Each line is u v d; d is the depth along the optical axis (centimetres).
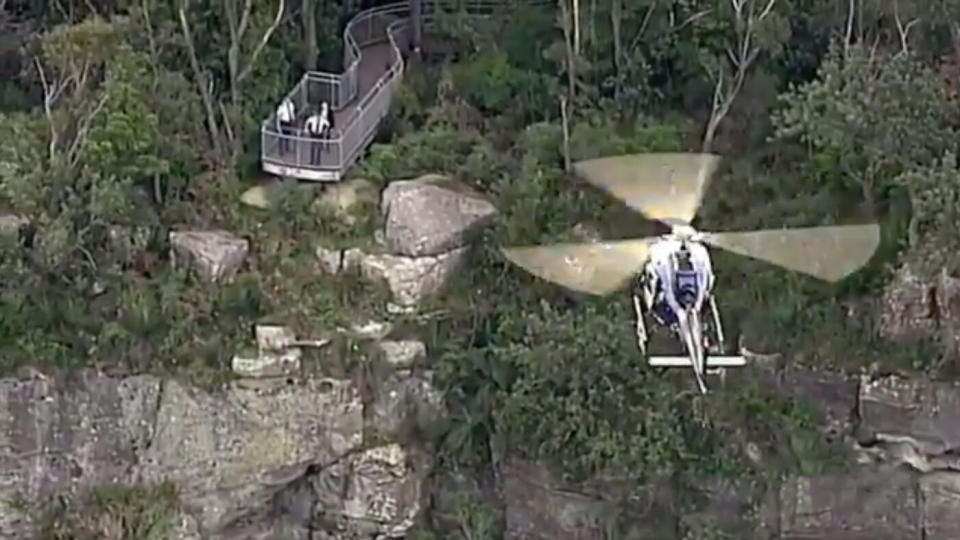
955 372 5047
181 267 5247
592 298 5072
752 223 5225
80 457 5156
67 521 5134
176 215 5338
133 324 5153
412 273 5216
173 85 5419
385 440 5181
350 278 5250
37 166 5191
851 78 4988
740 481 5069
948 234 4788
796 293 5181
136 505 5138
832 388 5169
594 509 5100
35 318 5131
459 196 5328
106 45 5250
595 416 5000
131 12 5466
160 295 5194
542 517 5159
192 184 5412
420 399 5175
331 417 5153
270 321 5166
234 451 5144
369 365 5144
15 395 5094
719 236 2320
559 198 5300
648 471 4975
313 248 5300
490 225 5291
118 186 5141
